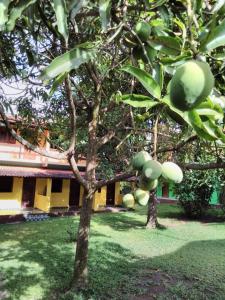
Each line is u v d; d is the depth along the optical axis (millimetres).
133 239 10750
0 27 1448
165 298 6016
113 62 2719
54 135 8047
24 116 6176
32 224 12922
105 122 6145
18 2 1512
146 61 1543
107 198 19391
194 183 14789
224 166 2752
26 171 15188
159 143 3330
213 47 1197
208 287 6723
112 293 6121
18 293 6027
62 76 1401
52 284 6461
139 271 7496
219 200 17969
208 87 1066
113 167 10312
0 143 15461
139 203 1737
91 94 6324
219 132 1244
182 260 8492
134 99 1504
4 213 14953
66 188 17906
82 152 8750
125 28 1616
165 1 1562
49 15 2398
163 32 1560
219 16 1346
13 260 7910
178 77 1074
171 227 13234
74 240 9984
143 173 1553
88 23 3094
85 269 6250
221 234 12070
